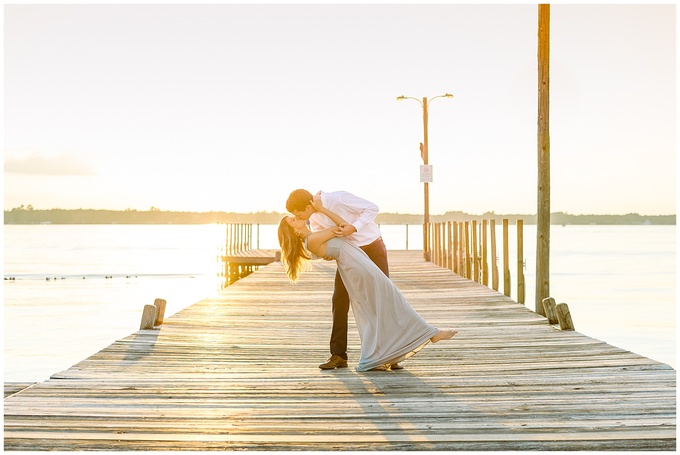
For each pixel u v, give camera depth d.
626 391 5.79
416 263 23.53
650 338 16.75
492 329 9.13
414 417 5.10
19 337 17.31
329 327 9.41
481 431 4.77
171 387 5.97
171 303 25.14
